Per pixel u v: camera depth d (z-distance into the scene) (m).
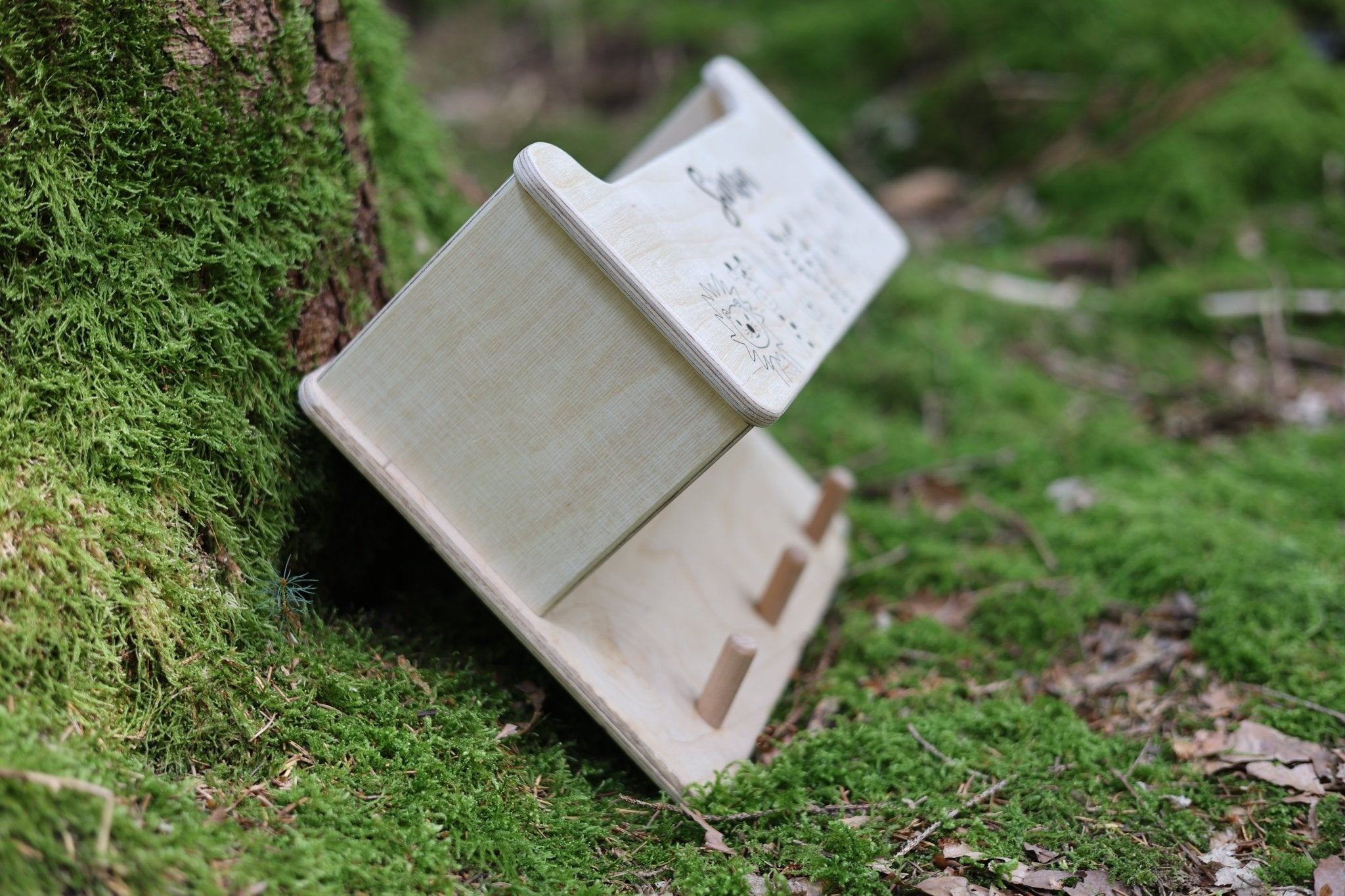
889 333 1.54
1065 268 1.77
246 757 0.93
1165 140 1.84
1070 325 1.60
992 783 1.02
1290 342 1.54
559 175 0.92
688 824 0.97
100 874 0.85
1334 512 1.25
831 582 1.17
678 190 0.98
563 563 0.97
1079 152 1.92
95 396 0.94
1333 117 1.85
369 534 1.05
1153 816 1.00
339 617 1.03
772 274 1.00
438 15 2.40
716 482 1.12
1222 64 1.93
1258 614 1.12
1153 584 1.17
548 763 0.99
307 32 0.99
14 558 0.90
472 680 1.00
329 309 1.02
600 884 0.93
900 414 1.42
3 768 0.85
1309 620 1.12
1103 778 1.03
